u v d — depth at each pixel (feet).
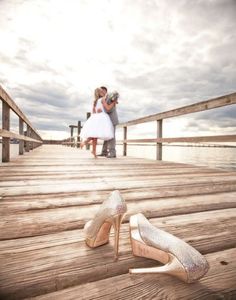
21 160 13.38
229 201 5.19
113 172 9.32
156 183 7.07
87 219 3.80
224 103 9.59
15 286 2.03
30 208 4.30
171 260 2.21
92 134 14.66
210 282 2.17
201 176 8.75
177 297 1.94
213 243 3.06
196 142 11.57
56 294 1.95
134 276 2.22
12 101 11.42
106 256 2.60
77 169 9.94
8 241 2.94
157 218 4.01
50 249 2.74
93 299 1.89
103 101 14.29
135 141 19.54
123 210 2.47
